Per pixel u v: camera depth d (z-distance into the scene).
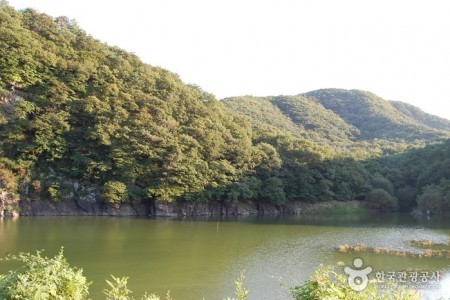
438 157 98.88
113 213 69.12
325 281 8.52
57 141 67.44
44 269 8.06
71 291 8.19
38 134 66.38
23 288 7.57
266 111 184.88
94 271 29.59
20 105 66.31
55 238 42.22
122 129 71.75
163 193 70.81
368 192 94.88
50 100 70.75
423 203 85.50
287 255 36.88
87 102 72.25
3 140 64.31
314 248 40.56
